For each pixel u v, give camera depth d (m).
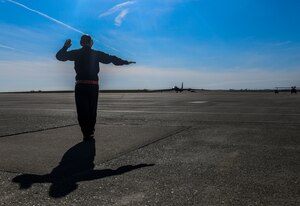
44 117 10.63
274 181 3.70
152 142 6.10
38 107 16.19
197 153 5.16
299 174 3.98
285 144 5.89
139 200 3.13
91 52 6.43
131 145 5.81
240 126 8.33
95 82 6.38
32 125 8.50
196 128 7.94
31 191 3.40
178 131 7.43
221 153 5.15
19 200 3.15
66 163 4.56
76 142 6.11
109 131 7.44
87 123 6.27
